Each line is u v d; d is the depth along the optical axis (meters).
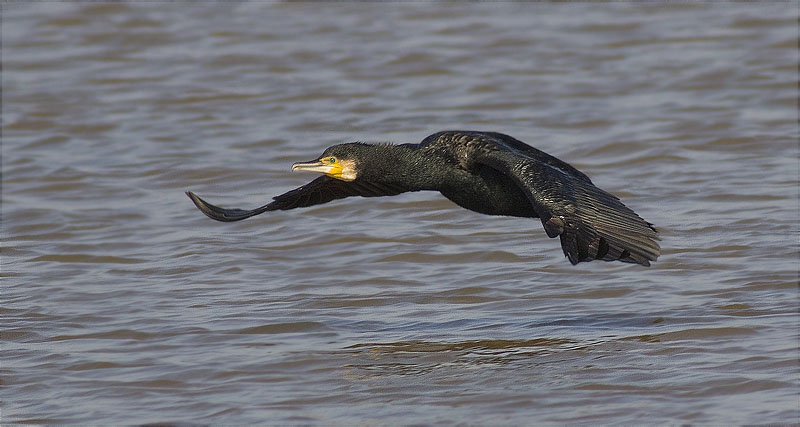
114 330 12.44
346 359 11.41
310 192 11.45
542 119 21.86
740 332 11.82
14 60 27.08
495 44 27.02
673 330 11.98
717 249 14.88
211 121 22.42
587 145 20.16
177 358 11.50
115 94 24.44
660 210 16.81
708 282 13.66
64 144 21.33
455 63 25.81
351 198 17.67
